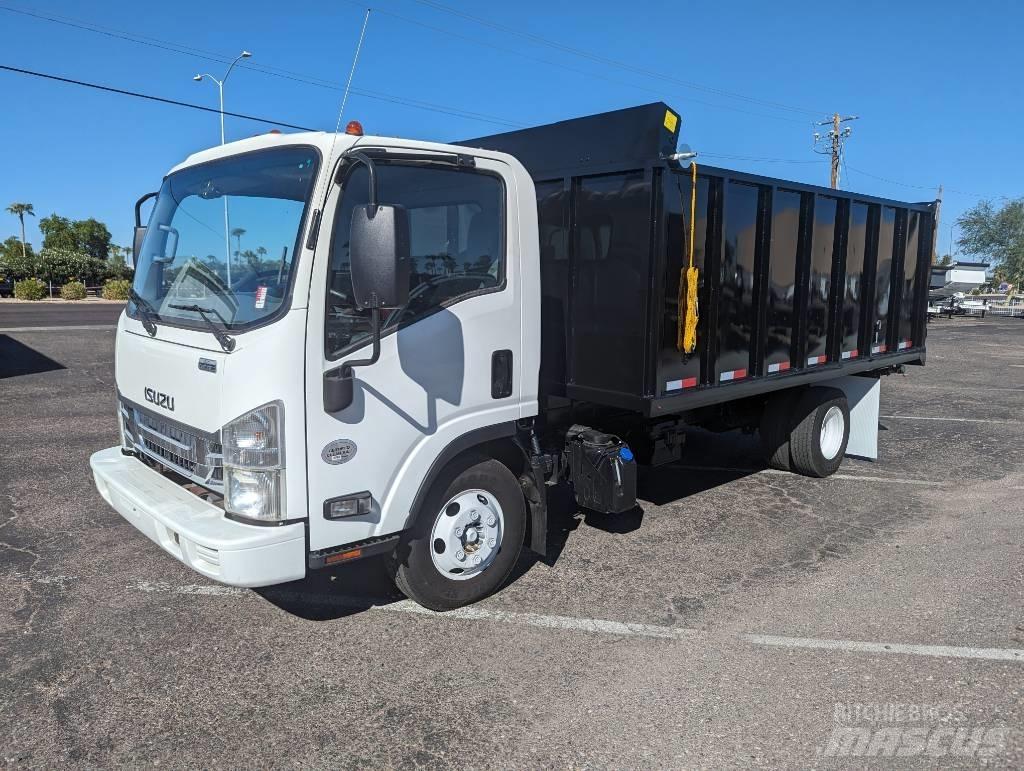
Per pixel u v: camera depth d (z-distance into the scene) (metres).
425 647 3.98
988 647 4.04
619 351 4.80
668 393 4.90
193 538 3.34
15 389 11.80
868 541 5.65
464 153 3.90
